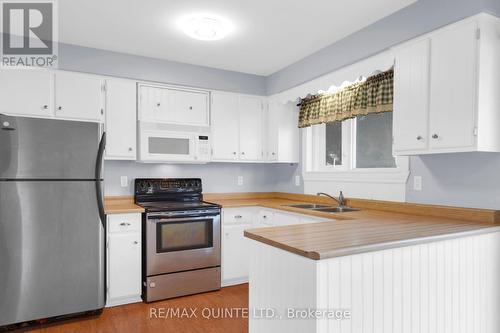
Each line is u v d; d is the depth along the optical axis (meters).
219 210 3.31
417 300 1.62
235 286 3.42
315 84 3.24
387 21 2.44
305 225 2.02
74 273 2.55
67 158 2.52
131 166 3.51
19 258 2.36
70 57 3.00
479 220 2.10
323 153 3.76
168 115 3.44
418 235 1.67
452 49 1.98
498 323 1.93
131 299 2.96
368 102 2.97
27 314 2.39
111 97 3.16
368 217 2.39
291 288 1.50
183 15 2.46
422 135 2.14
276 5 2.30
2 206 2.31
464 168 2.24
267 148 4.02
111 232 2.85
